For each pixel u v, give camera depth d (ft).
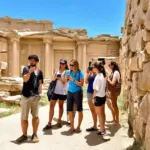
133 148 15.21
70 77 21.16
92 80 21.59
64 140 19.21
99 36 107.65
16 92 50.57
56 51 107.45
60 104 23.71
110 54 107.45
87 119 26.76
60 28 106.42
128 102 23.58
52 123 25.23
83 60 105.29
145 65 13.35
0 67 92.68
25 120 18.72
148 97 12.85
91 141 18.67
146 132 13.00
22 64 102.94
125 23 27.55
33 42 104.06
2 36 96.02
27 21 104.68
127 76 24.36
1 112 30.96
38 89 18.86
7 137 20.20
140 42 14.67
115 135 19.36
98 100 18.99
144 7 13.19
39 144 18.28
